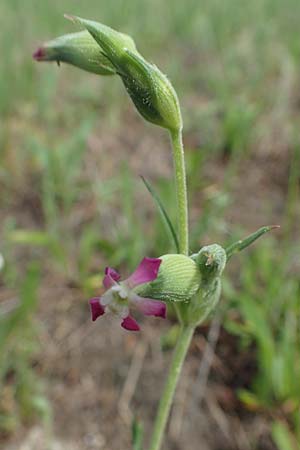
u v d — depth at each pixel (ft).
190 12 1.11
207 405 0.43
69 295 0.51
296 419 0.40
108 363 0.46
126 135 0.74
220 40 1.03
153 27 1.06
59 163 0.59
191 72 0.90
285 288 0.48
